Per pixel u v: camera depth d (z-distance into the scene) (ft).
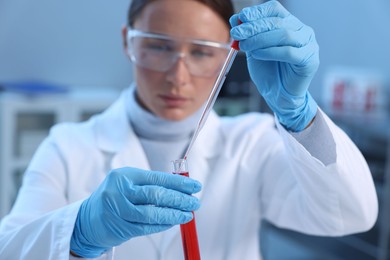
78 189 3.84
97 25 11.74
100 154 4.01
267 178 4.00
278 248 11.34
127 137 4.03
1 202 9.07
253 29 2.63
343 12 12.14
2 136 9.00
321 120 3.02
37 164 3.91
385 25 10.92
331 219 3.30
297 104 2.92
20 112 9.27
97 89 11.93
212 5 3.40
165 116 3.65
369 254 8.78
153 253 3.72
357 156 3.15
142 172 2.79
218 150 4.18
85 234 2.85
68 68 11.57
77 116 9.68
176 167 3.01
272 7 2.76
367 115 10.09
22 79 11.10
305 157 2.94
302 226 3.73
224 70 2.78
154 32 3.42
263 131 4.30
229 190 4.01
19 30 10.91
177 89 3.47
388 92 10.75
